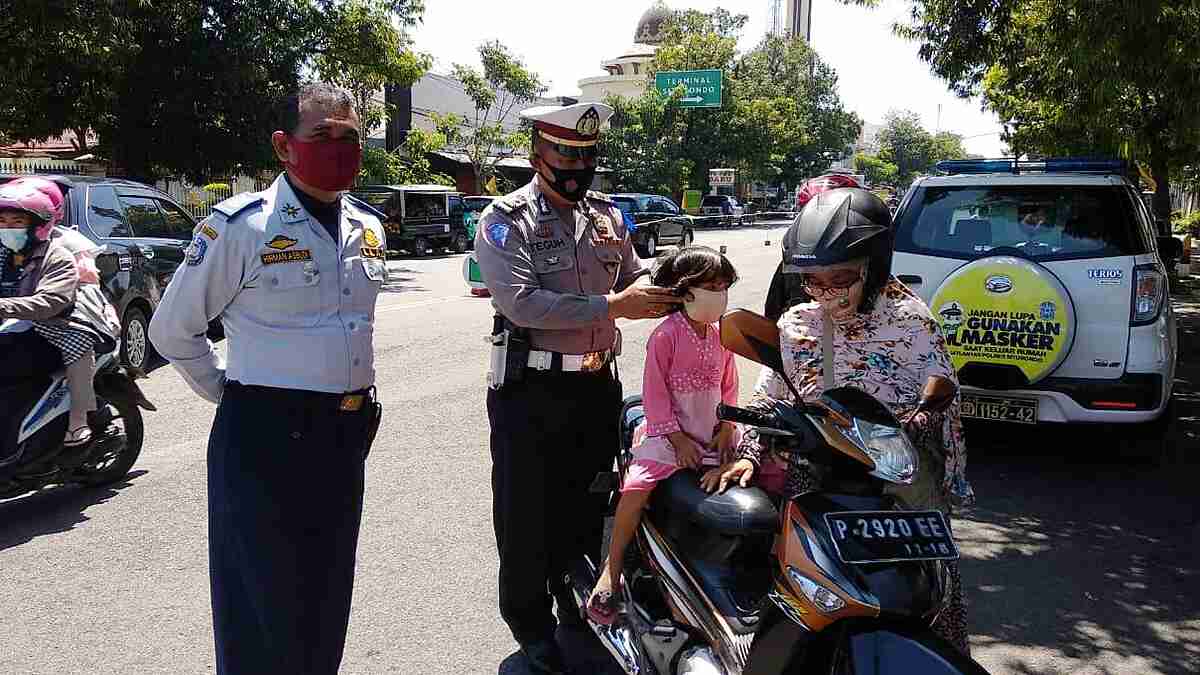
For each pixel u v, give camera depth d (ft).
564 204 10.76
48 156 81.71
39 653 11.53
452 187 98.17
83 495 17.13
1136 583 14.01
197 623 12.34
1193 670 11.58
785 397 9.18
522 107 126.82
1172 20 20.75
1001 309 17.71
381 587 13.50
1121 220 18.15
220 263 8.15
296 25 58.39
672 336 9.74
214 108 56.80
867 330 8.76
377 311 39.93
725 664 8.64
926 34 33.91
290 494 8.38
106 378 16.90
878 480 7.49
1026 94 39.45
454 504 16.72
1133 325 17.44
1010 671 11.55
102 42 47.06
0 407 15.37
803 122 191.72
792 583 7.33
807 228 8.18
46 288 15.26
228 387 8.49
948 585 7.73
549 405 10.69
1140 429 18.75
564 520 11.39
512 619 11.27
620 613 10.14
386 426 21.71
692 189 144.25
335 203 8.86
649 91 137.69
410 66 65.36
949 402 8.47
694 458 9.69
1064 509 17.01
